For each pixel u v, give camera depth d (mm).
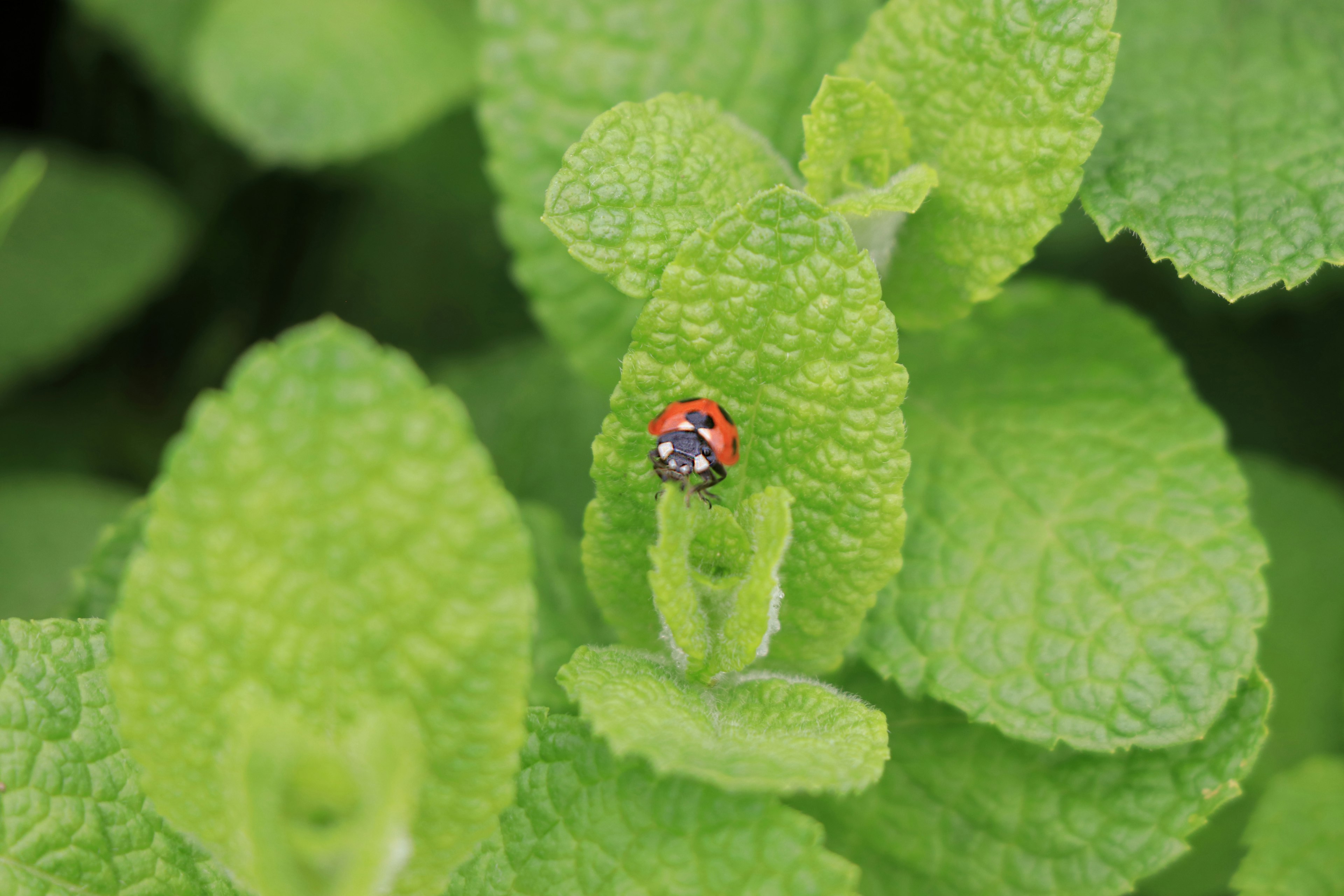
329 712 202
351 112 266
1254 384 276
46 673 214
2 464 293
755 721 217
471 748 203
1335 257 225
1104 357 239
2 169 291
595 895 211
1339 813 238
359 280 316
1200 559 228
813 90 243
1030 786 228
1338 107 232
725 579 218
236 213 316
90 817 212
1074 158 221
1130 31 238
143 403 314
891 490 216
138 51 279
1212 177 229
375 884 202
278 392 198
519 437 268
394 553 199
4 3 304
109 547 231
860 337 214
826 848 229
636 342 216
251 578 201
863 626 229
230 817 206
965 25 224
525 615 200
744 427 218
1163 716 223
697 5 243
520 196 242
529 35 242
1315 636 251
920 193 222
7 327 274
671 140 223
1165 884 243
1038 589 228
